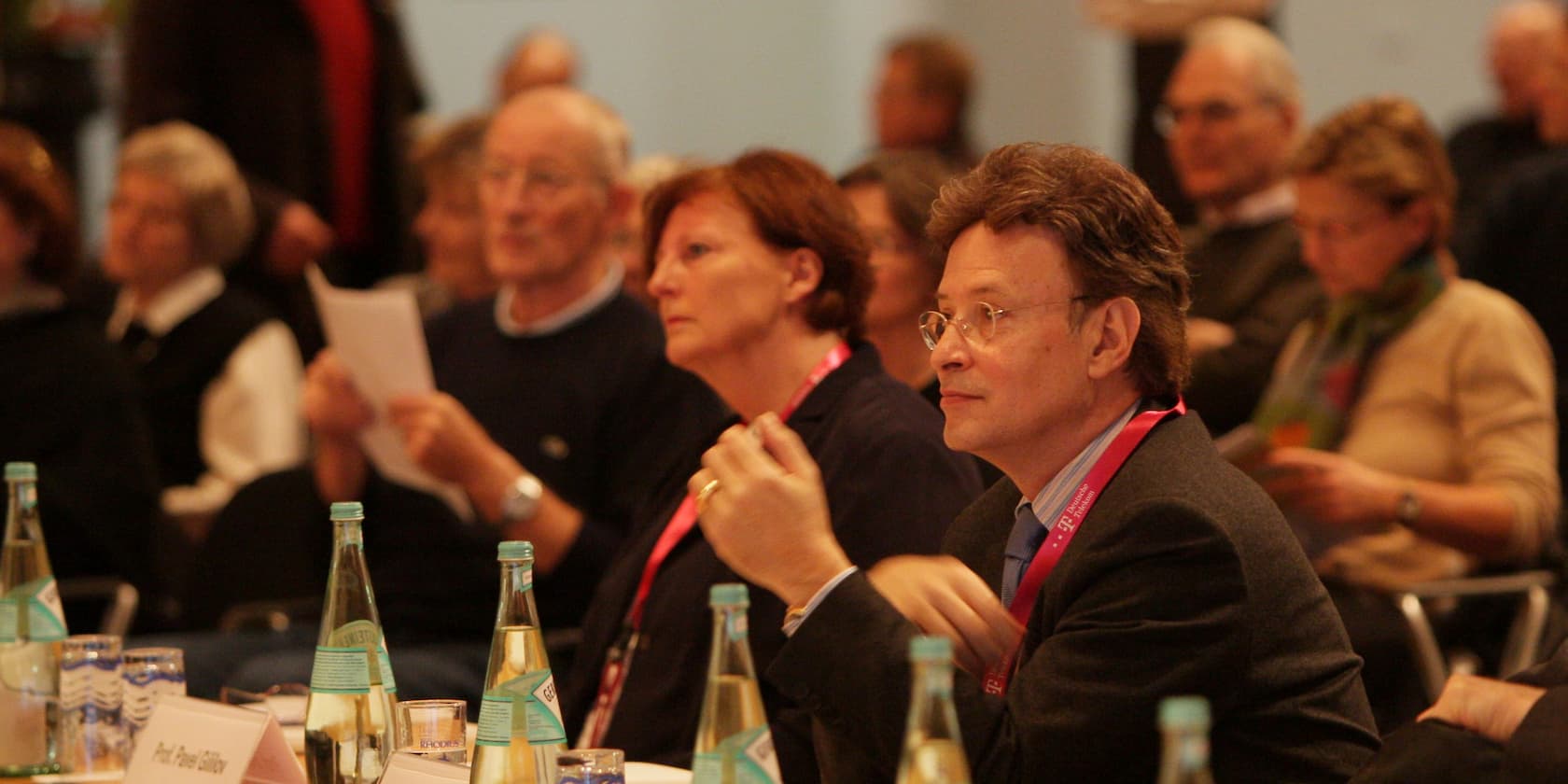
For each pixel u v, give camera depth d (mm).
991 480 11617
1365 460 14047
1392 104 14133
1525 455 13609
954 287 7504
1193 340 15906
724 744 5617
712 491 7148
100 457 16969
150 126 22859
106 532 16922
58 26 28672
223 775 7281
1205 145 16766
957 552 8516
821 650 6840
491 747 6609
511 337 14680
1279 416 14586
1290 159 14734
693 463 11102
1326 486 12859
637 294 16984
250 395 19547
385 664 7500
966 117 23203
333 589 7441
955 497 9688
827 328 10375
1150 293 7406
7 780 8305
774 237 10266
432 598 14922
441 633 14891
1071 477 7500
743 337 10266
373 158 24172
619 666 10586
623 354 14320
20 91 28547
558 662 13438
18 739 8609
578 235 14406
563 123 14383
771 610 9773
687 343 10352
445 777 6762
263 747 7312
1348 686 7273
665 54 32562
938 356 7469
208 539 15938
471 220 18750
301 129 23328
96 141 30078
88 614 16906
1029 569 7473
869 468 9703
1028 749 6809
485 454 13461
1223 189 16781
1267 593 7031
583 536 13594
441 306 19594
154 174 19484
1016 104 32812
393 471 14305
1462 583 13414
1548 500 13625
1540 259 17172
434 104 31000
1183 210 21500
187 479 19391
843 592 6871
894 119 23078
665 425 14102
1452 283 14320
